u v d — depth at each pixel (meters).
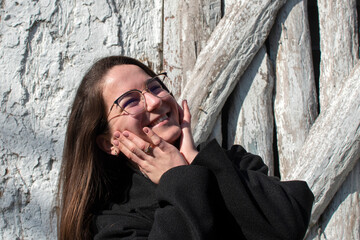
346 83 2.01
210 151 1.45
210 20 2.09
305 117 2.06
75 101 1.62
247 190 1.41
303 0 2.14
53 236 1.91
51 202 1.92
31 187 1.91
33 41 1.98
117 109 1.50
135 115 1.49
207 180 1.41
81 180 1.60
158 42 2.15
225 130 2.13
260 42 2.03
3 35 1.95
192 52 2.06
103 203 1.64
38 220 1.90
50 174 1.94
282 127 2.07
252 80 2.07
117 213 1.52
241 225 1.38
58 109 1.97
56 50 2.00
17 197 1.89
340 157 1.93
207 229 1.32
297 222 1.38
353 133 1.93
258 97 2.06
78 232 1.57
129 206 1.54
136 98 1.51
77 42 2.03
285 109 2.07
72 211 1.59
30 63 1.97
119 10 2.12
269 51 2.15
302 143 2.05
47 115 1.96
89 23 2.05
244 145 2.04
